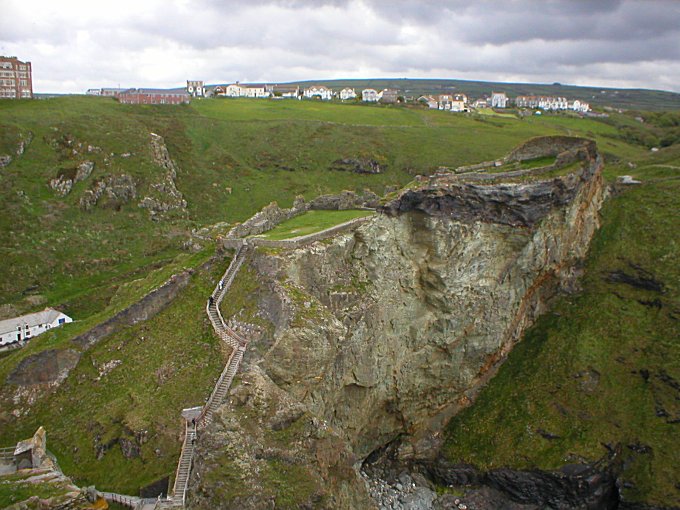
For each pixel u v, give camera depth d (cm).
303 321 4634
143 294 5359
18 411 4531
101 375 4719
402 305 6431
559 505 5894
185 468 3762
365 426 6094
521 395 6738
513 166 7794
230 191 12756
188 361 4644
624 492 5788
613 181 9288
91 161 11050
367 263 6062
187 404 4219
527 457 6075
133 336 5053
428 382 6756
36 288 8144
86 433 4266
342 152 14950
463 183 6681
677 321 6706
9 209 9381
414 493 6159
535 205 6731
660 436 5941
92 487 3591
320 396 4856
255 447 3703
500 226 6712
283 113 18912
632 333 6844
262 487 3503
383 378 6091
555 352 6981
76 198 10231
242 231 5847
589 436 6084
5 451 4119
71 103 15012
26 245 8806
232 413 3862
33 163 10706
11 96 16500
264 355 4497
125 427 4128
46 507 3086
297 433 3912
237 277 5366
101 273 8800
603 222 8312
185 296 5406
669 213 8088
